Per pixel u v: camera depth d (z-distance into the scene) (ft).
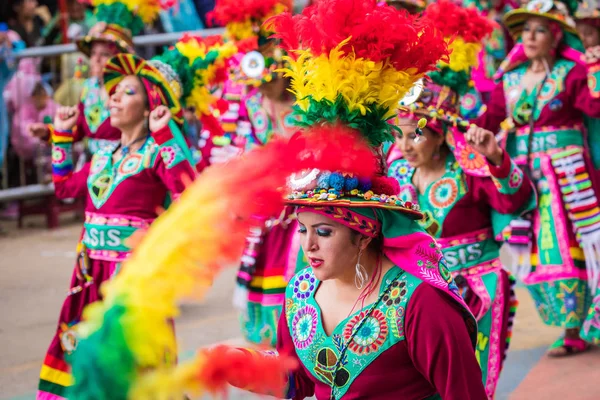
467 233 18.01
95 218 19.94
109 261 19.84
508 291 18.62
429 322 11.00
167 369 7.05
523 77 25.12
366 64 10.74
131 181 19.79
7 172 44.01
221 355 7.48
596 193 24.52
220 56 22.04
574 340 24.85
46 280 34.04
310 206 10.98
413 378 11.41
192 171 19.65
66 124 22.03
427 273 11.31
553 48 24.62
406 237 11.30
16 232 44.01
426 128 17.43
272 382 7.65
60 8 46.47
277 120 24.97
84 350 6.18
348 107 10.88
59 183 21.93
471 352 11.09
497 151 16.61
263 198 7.19
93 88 26.89
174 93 20.53
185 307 29.78
